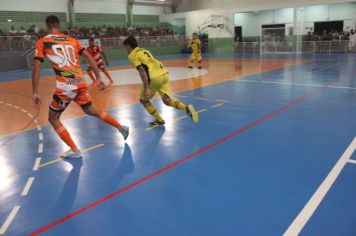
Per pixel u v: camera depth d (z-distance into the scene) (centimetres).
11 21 2295
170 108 741
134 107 772
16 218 312
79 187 371
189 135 543
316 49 2439
